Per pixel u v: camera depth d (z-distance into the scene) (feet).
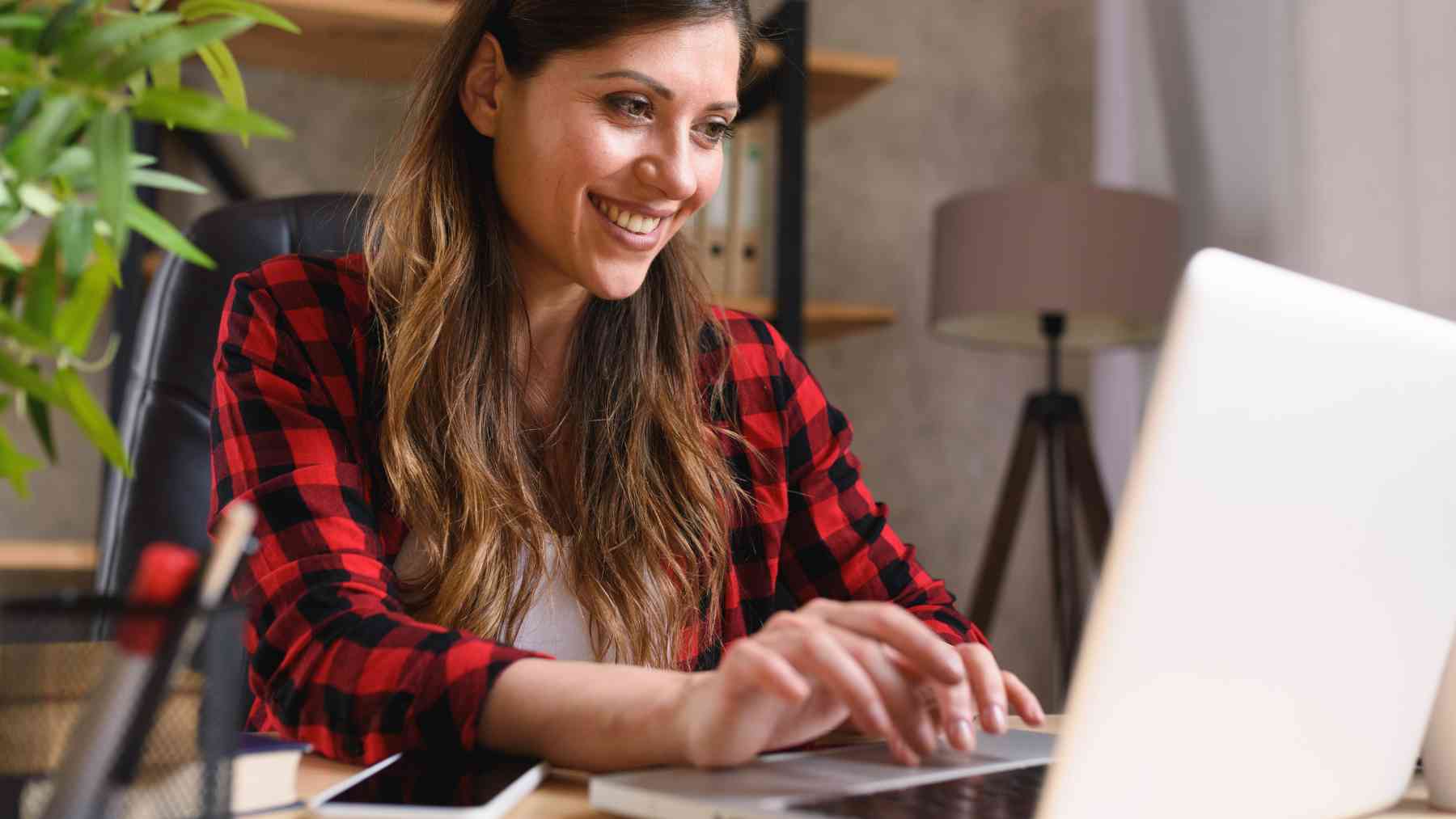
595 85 3.45
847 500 4.33
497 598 3.51
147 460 4.51
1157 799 1.77
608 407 3.90
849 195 11.02
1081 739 1.67
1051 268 8.93
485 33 3.69
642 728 2.19
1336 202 8.13
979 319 10.00
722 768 2.12
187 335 4.60
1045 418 9.30
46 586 8.09
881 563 4.24
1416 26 7.47
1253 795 1.92
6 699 1.52
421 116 3.83
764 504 4.20
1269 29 8.86
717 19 3.48
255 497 3.14
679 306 4.07
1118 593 1.66
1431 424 2.06
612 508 3.78
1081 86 11.60
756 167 8.89
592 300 3.96
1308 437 1.83
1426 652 2.17
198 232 4.71
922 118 11.24
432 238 3.76
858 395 10.94
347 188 9.48
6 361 1.67
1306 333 1.79
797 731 2.23
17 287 1.77
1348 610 1.99
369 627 2.59
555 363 3.95
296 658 2.66
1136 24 10.67
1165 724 1.76
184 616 1.37
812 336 10.25
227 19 1.69
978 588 9.36
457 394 3.64
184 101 1.69
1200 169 9.70
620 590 3.70
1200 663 1.78
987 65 11.41
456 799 1.94
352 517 3.17
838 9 11.12
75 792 1.33
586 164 3.49
